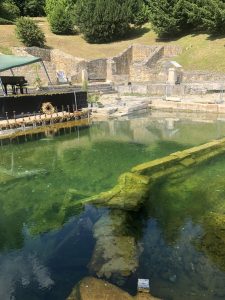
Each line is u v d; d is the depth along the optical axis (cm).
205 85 3059
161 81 3569
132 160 1482
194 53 3847
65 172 1341
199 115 2547
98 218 898
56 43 4350
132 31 4969
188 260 705
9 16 4925
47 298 619
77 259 725
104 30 4559
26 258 746
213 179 1163
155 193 1056
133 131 2053
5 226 907
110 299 580
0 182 1244
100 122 2314
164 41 4459
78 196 1085
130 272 664
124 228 834
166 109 2772
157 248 750
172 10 4312
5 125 1866
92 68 3791
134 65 3775
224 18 3766
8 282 666
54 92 2312
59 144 1778
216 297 602
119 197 1014
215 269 675
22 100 2111
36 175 1315
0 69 1966
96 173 1323
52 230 862
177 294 611
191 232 816
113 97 3069
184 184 1126
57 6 4806
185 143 1747
